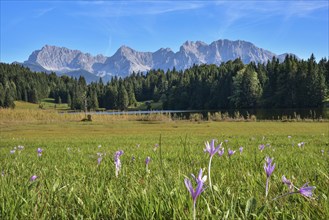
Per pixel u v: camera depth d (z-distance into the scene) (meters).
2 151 13.68
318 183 3.35
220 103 175.88
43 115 74.62
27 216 2.34
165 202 2.40
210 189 2.50
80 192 3.10
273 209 2.35
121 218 2.30
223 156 7.00
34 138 28.55
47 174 4.66
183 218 2.01
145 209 2.26
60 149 14.25
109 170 4.79
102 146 15.95
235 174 4.06
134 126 53.62
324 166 4.77
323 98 130.88
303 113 100.62
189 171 4.31
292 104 138.25
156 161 6.90
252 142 16.47
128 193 3.00
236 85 162.62
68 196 2.87
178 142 18.12
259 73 175.62
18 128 50.94
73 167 5.86
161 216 2.14
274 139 19.52
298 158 6.66
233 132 33.44
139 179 3.85
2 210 2.41
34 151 13.28
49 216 2.38
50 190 3.00
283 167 4.88
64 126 55.91
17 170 5.43
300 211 2.22
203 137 24.72
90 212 2.43
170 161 7.21
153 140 21.27
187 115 115.25
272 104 146.88
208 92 192.38
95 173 4.68
